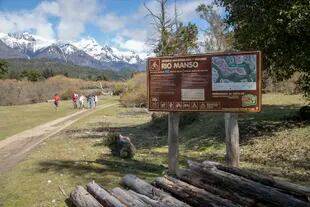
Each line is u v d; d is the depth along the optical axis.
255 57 10.47
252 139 15.20
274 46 14.65
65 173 12.72
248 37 14.82
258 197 7.80
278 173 11.16
